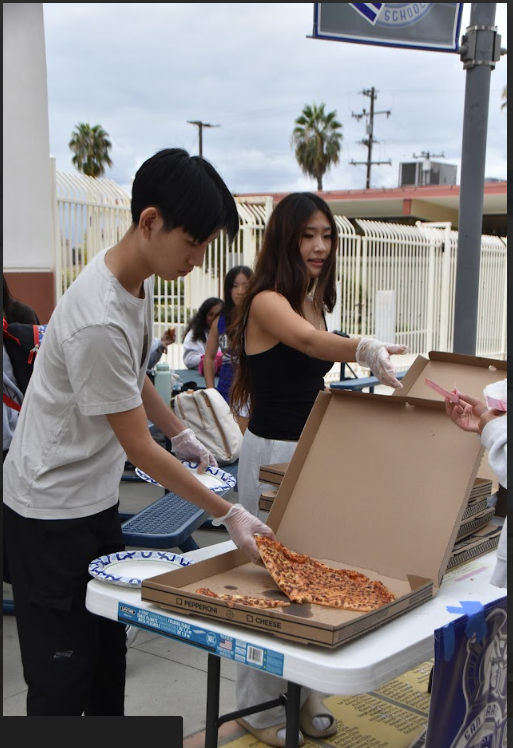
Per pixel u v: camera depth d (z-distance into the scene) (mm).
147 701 2633
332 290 2303
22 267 6895
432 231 12078
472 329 4445
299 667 1235
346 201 22062
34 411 1723
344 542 1677
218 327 5414
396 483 1664
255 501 2223
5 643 3002
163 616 1431
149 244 1554
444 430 1651
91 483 1741
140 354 1727
